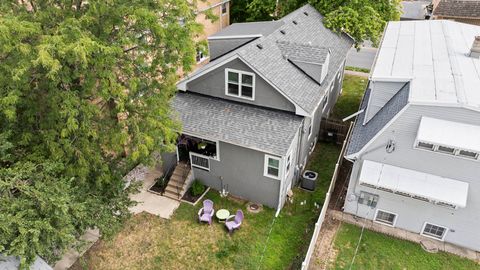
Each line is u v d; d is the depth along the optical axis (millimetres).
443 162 13117
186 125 16328
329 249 14672
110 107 13312
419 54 17359
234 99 17078
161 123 12336
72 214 10961
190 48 12047
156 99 12391
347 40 23391
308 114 15523
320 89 17656
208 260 14195
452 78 14539
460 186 13109
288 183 16953
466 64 16031
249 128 15703
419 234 15336
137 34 11844
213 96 17594
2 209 9266
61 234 9852
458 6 32438
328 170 19297
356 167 14836
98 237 15102
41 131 10945
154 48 12078
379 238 15180
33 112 11000
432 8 39688
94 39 10234
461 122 12500
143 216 16172
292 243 14984
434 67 15742
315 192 17859
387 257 14320
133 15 10555
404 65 16219
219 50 20359
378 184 13695
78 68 10289
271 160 15109
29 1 11320
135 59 12109
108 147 12164
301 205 17031
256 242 14977
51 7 10805
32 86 10984
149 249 14648
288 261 14188
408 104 12641
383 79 15195
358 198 15586
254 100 16609
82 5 12133
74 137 11328
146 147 11477
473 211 13562
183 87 17938
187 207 16719
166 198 17266
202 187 17516
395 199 14703
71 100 10148
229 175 16828
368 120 16516
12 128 11156
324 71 17938
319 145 21438
